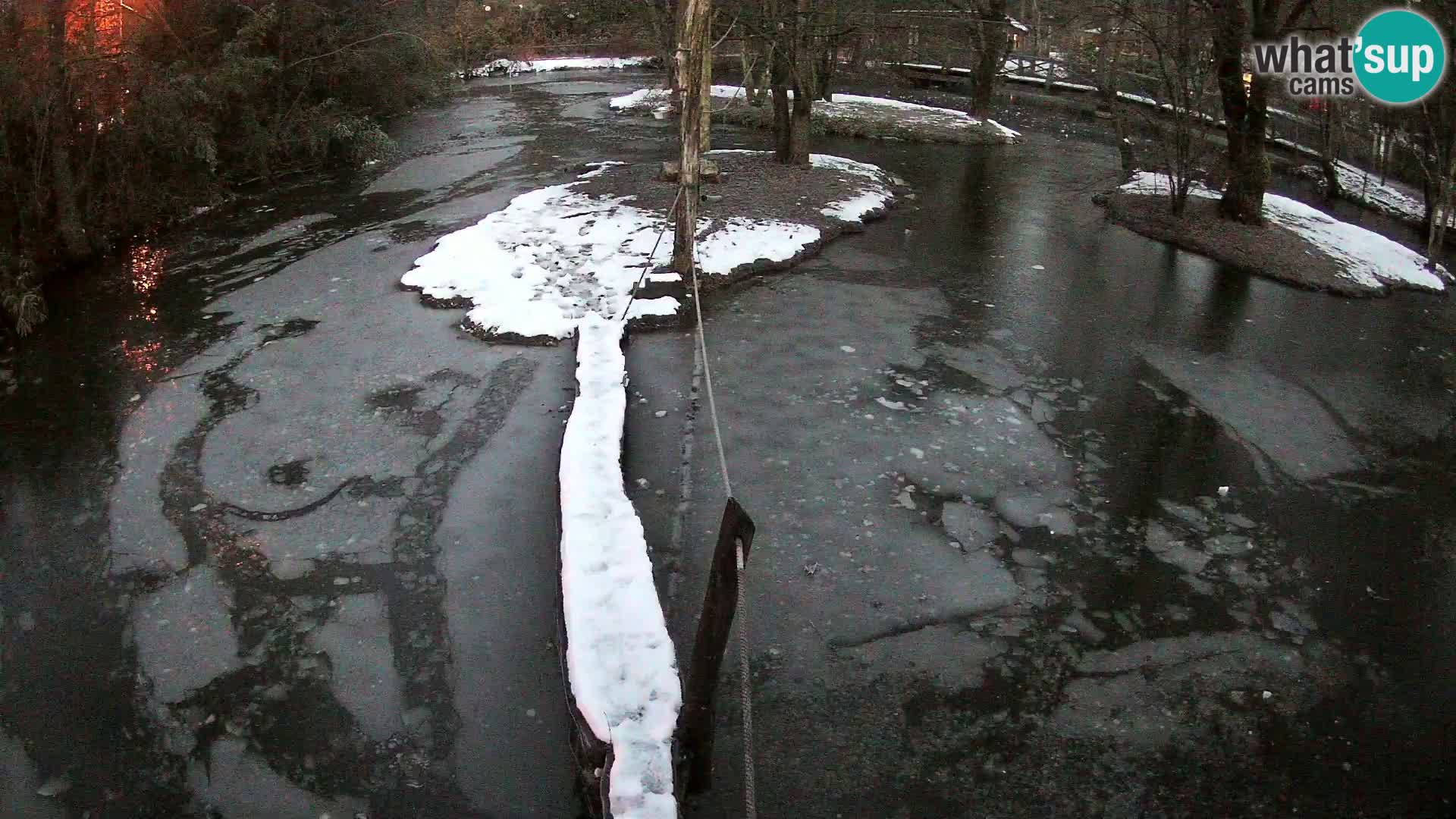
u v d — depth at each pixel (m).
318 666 5.67
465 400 8.78
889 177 18.67
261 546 6.75
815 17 17.92
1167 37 17.38
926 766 5.02
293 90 20.56
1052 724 5.32
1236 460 8.20
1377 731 5.36
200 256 13.40
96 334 10.49
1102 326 11.16
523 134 22.91
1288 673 5.76
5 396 8.99
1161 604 6.34
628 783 4.07
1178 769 5.05
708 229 13.56
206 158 15.41
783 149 18.42
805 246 13.31
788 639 5.89
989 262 13.49
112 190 14.05
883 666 5.70
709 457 7.87
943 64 34.94
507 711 5.34
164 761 5.04
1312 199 19.17
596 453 6.96
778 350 10.01
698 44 10.80
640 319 10.40
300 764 5.02
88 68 13.66
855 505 7.28
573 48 40.88
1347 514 7.45
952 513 7.24
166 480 7.57
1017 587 6.45
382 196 16.86
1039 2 32.75
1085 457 8.12
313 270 12.59
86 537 6.87
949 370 9.69
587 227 13.70
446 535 6.86
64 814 4.73
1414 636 6.11
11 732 5.22
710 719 4.33
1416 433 8.85
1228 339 10.94
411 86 26.81
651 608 5.25
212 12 18.69
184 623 6.02
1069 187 18.75
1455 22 14.57
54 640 5.89
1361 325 11.65
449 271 11.91
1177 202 15.59
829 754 5.07
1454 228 16.39
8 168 11.99
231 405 8.75
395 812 4.73
